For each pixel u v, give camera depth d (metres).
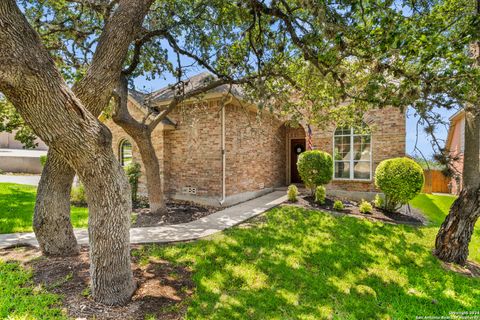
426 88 3.48
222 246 5.48
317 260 5.02
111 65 3.87
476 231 7.21
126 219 3.45
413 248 5.75
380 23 3.23
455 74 3.38
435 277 4.55
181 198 10.65
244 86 7.98
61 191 4.51
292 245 5.68
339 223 7.32
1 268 4.00
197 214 8.54
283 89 7.31
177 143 10.80
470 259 5.54
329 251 5.43
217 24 6.70
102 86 3.81
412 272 4.70
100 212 3.21
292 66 6.40
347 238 6.21
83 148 2.89
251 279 4.19
